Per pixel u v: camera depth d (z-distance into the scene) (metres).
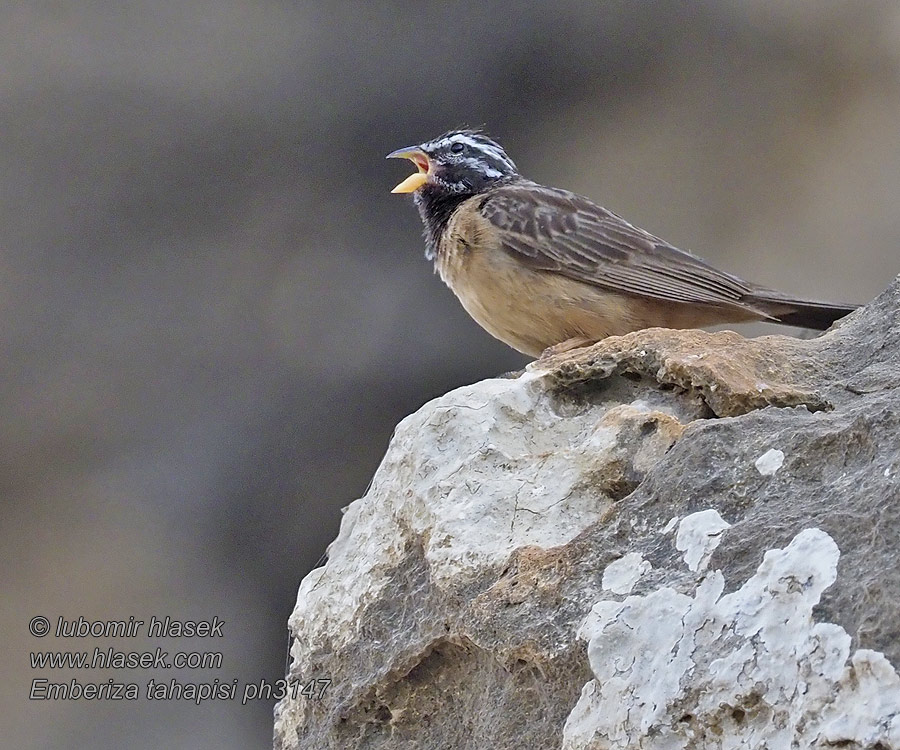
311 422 15.43
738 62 15.63
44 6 15.16
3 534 14.75
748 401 4.86
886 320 5.19
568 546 4.48
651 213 15.99
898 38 15.30
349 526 5.78
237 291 15.47
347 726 5.01
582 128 15.94
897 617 3.56
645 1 15.38
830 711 3.56
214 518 15.14
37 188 15.20
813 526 3.93
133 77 15.30
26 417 14.97
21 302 15.08
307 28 15.41
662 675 3.91
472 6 15.45
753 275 15.91
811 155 15.74
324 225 15.59
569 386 5.28
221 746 13.59
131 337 15.23
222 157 15.49
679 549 4.22
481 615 4.46
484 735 4.46
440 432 5.17
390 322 15.49
